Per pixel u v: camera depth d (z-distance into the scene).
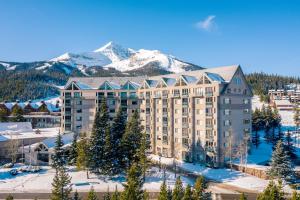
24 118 177.50
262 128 138.88
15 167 94.94
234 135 100.94
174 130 113.19
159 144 118.25
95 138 84.62
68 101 134.25
